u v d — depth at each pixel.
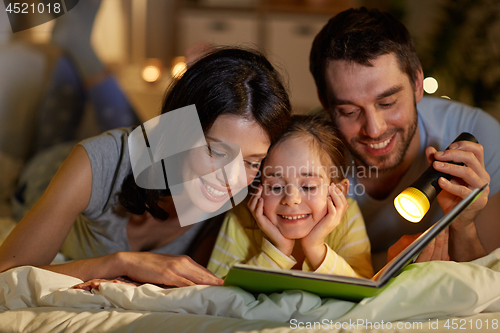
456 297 0.61
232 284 0.67
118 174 0.94
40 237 0.82
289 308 0.63
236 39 2.56
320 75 1.01
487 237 1.04
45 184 1.43
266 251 0.90
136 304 0.67
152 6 2.56
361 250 0.96
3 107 1.73
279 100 0.83
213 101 0.79
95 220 0.96
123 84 2.16
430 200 0.79
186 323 0.61
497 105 2.14
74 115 1.87
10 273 0.75
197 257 1.06
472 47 2.15
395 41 0.93
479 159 0.84
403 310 0.62
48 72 1.79
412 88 0.98
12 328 0.66
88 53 1.92
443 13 2.21
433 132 1.10
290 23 2.50
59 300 0.70
